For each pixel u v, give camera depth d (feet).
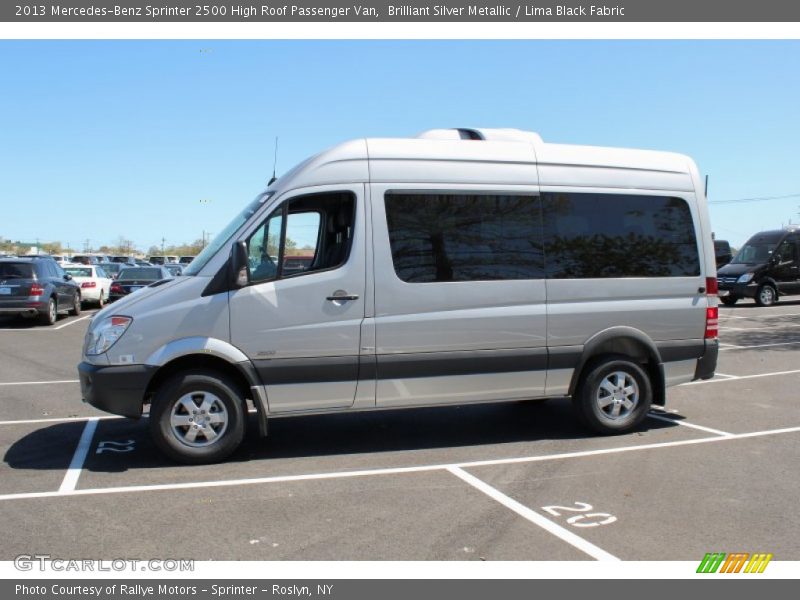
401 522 15.06
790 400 27.71
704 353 22.90
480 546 13.85
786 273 76.13
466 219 20.67
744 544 13.89
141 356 18.69
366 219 19.85
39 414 25.98
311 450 20.97
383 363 19.92
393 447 21.27
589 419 21.97
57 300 60.64
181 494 16.89
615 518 15.21
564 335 21.43
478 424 24.22
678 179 23.04
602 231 21.95
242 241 19.20
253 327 19.03
